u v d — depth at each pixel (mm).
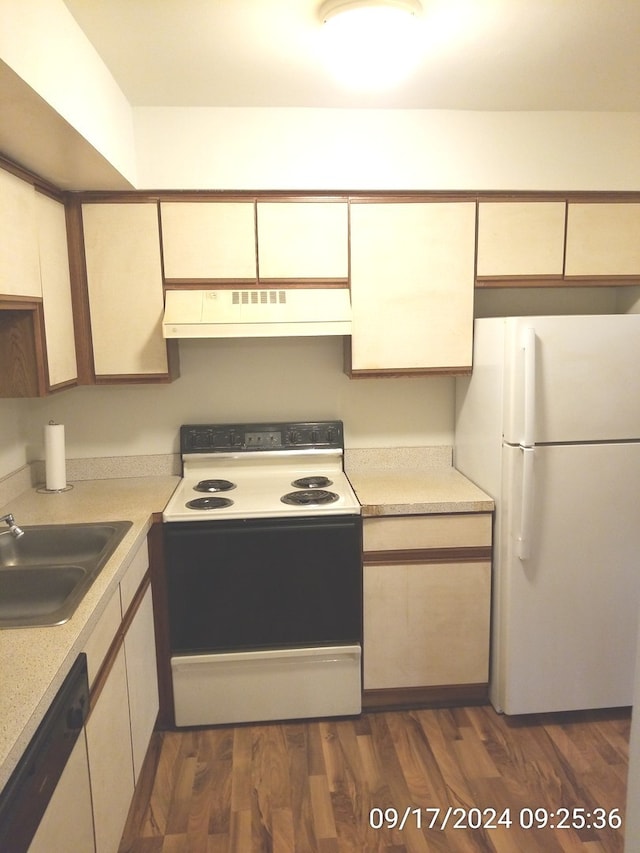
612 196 2418
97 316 2314
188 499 2330
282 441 2678
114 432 2686
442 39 1700
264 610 2217
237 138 2273
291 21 1584
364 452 2779
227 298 2309
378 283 2375
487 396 2328
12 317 1883
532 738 2195
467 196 2365
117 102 1983
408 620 2289
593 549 2180
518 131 2352
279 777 2014
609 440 2139
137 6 1490
